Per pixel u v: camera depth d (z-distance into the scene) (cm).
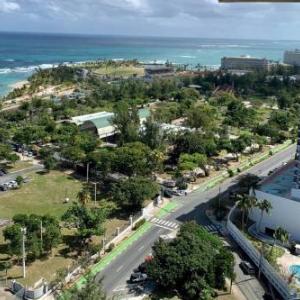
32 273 10912
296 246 12425
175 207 15425
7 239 11394
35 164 19325
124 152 17500
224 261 10562
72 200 15638
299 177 13888
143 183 14988
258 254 11762
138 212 14738
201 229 11962
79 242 12531
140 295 10206
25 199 15600
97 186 17012
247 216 14175
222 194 16600
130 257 11888
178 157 19738
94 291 8306
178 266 10206
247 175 17575
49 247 11831
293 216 13125
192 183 17700
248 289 10719
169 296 10175
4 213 14375
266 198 13600
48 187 16775
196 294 10050
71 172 18450
